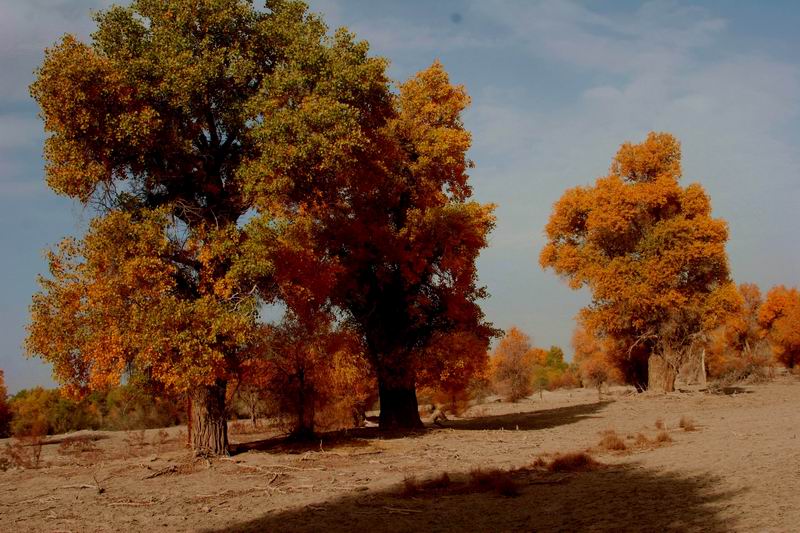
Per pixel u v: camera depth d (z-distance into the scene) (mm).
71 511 12273
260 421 35688
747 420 24094
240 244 17719
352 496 12523
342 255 25969
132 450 24781
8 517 11891
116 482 15523
